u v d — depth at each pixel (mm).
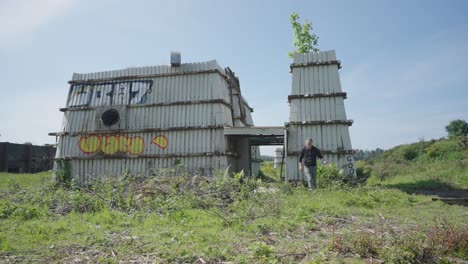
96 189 12461
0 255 5426
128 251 5430
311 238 6012
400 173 20984
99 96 19297
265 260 4797
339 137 15828
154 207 9133
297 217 7445
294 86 16781
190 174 16297
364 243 5152
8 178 17344
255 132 16562
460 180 16000
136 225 7457
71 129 19188
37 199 10594
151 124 18125
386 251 4879
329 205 8969
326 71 16672
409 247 4953
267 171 27234
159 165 17609
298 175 15852
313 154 12539
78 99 19594
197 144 17312
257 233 6441
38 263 5043
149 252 5352
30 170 23359
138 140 18141
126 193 11297
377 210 8656
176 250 5309
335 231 6422
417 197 10789
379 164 23484
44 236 6512
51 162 25109
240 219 7387
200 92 17828
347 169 15492
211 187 11453
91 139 18781
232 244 5707
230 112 19141
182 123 17703
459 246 5047
